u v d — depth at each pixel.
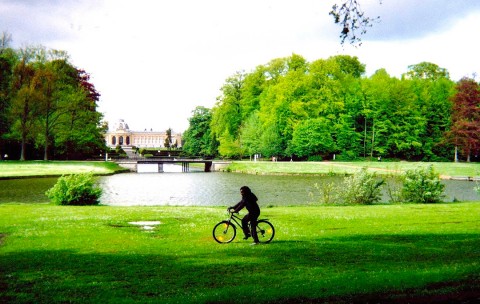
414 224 18.73
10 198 35.03
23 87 72.25
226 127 90.69
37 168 62.81
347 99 86.62
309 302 8.31
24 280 10.32
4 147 81.00
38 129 75.25
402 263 11.87
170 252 13.25
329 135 82.69
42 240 14.85
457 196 38.41
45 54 79.25
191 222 19.25
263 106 84.88
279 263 11.95
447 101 90.06
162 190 44.47
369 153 91.00
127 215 21.02
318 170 68.69
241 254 12.99
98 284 9.98
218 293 8.85
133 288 9.70
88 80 97.94
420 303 8.16
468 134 76.94
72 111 79.38
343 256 12.77
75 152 89.31
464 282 9.30
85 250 13.45
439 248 13.86
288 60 89.38
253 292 8.87
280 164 76.50
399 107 87.62
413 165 70.69
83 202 27.12
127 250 13.47
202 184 51.50
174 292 9.42
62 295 9.23
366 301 8.30
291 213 22.39
